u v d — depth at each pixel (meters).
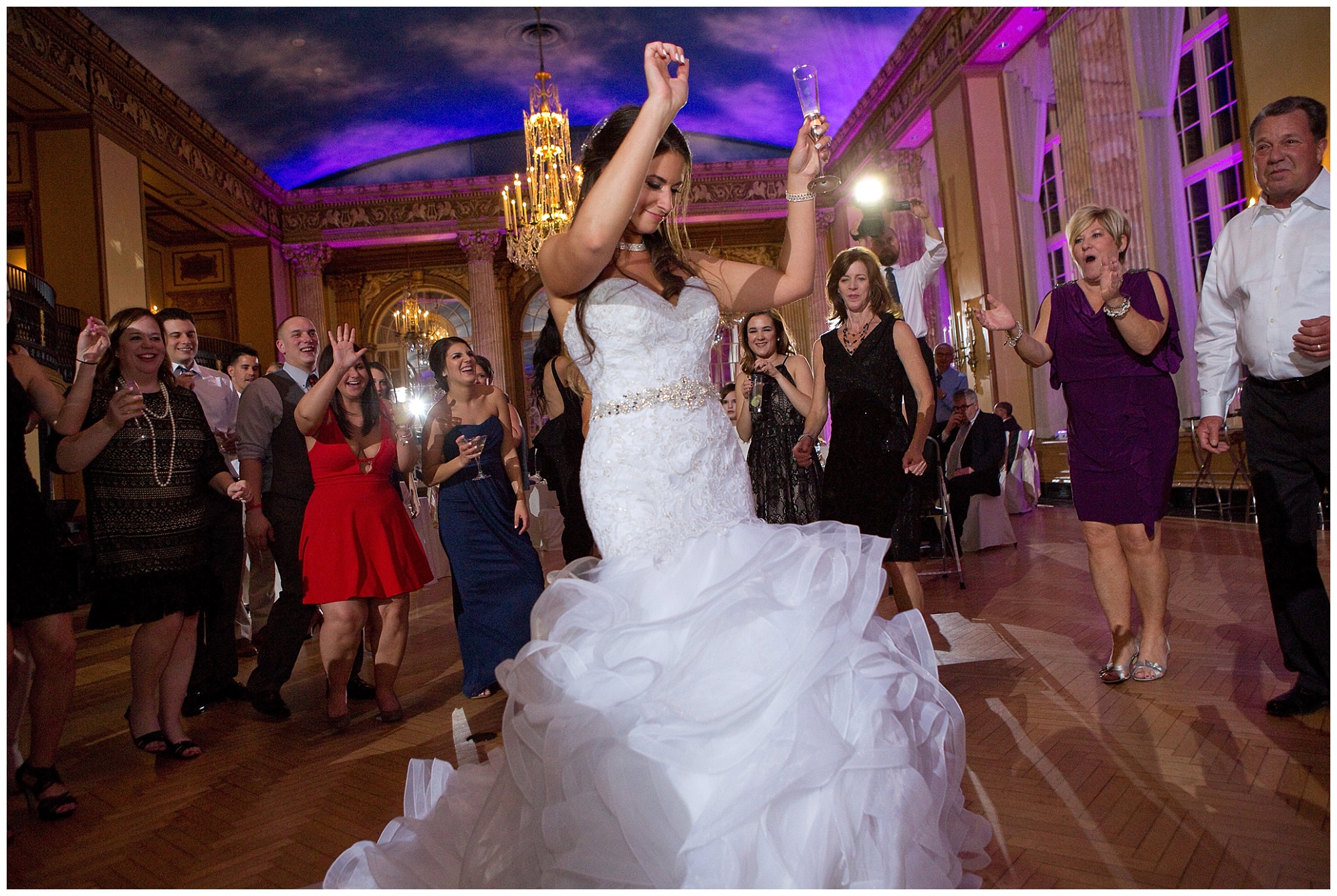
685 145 1.78
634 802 1.48
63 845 2.18
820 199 16.34
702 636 1.55
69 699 2.45
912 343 3.03
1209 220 8.62
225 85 13.48
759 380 3.51
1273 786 1.97
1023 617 3.91
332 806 2.33
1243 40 7.38
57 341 10.12
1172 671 2.88
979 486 5.92
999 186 11.13
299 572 3.30
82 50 11.05
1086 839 1.79
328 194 16.98
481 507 3.46
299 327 3.40
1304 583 2.39
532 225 10.05
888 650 1.74
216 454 3.03
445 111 16.39
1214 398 2.69
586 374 1.83
